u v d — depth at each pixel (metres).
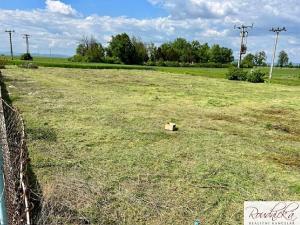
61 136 10.21
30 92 19.30
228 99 21.58
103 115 13.80
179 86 29.05
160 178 7.41
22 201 4.12
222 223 5.66
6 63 48.41
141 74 43.97
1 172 5.16
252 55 127.56
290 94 26.75
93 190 6.54
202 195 6.66
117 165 8.05
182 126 12.74
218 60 113.31
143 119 13.56
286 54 127.62
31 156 8.19
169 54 100.75
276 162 9.08
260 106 19.19
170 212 5.91
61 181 6.84
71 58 87.12
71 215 5.50
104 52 87.88
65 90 21.38
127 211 5.84
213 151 9.70
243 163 8.80
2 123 7.67
